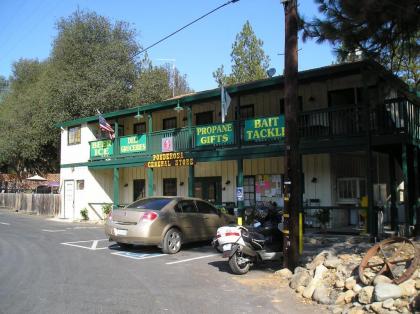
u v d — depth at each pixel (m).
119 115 22.98
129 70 37.75
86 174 25.70
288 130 9.67
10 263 10.89
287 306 7.15
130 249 13.36
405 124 13.08
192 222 13.18
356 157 18.83
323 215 15.77
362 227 15.09
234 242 9.60
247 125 17.02
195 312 6.77
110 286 8.41
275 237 10.48
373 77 12.53
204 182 22.22
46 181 43.44
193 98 18.64
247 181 20.11
